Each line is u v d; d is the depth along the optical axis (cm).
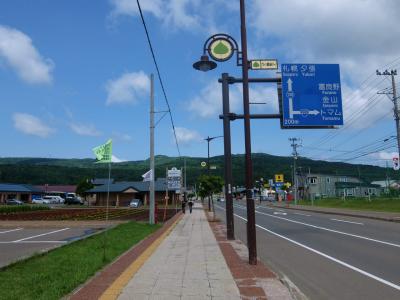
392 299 842
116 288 864
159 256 1370
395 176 12775
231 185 2039
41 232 2438
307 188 11819
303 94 1770
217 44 1622
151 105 3019
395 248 1608
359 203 6266
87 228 2708
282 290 865
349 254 1472
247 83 1300
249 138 1273
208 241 1870
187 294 828
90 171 14662
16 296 770
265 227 2823
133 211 5672
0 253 1524
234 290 865
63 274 990
